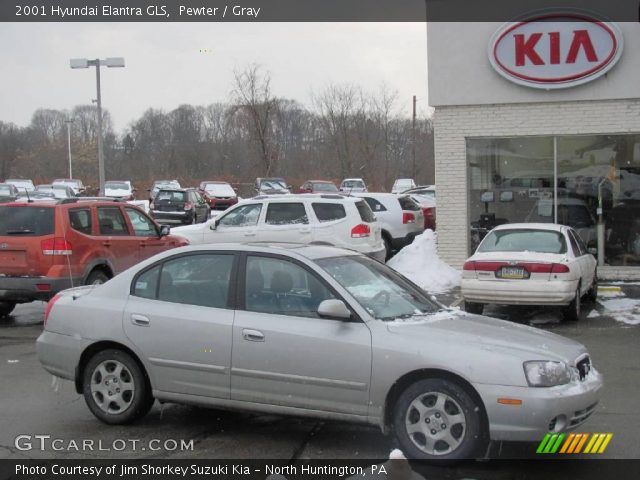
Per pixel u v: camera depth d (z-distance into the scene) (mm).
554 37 14680
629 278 15102
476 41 15203
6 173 81562
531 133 15156
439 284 14766
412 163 53094
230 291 5922
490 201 15641
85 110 93188
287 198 14852
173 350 5910
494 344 5258
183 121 74375
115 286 6379
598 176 15164
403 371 5215
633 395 7039
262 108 50969
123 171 75625
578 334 10086
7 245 10711
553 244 11156
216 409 6277
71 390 7414
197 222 32844
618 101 14727
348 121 57000
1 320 11750
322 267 5824
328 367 5402
